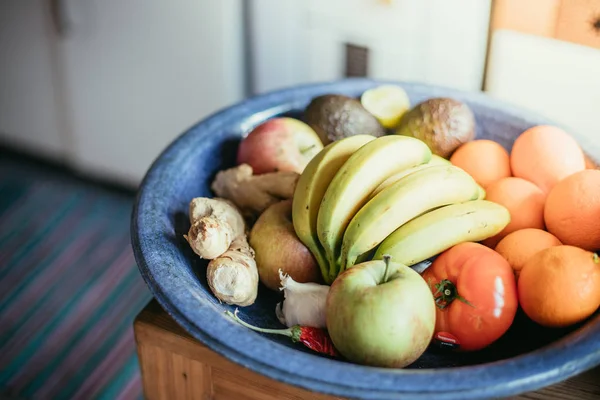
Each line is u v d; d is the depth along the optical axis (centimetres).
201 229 70
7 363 124
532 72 92
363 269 66
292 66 113
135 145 144
